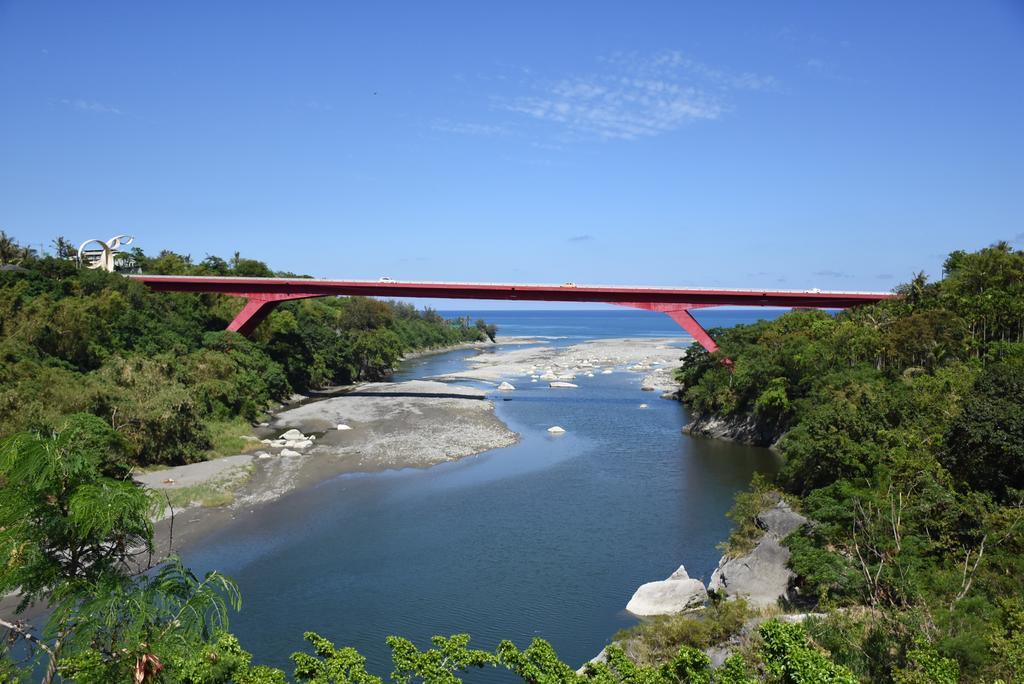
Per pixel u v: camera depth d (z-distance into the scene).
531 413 64.44
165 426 40.25
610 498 36.69
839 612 19.08
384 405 66.25
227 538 29.92
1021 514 20.59
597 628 22.61
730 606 21.59
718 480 40.34
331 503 35.16
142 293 61.84
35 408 32.34
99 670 9.31
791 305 64.88
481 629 22.48
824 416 30.89
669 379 87.31
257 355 65.38
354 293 69.12
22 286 49.75
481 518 33.25
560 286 67.81
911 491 24.14
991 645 14.95
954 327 42.69
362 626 22.50
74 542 9.70
